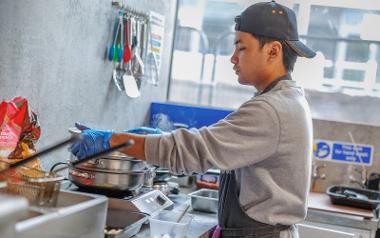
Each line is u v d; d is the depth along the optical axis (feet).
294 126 6.09
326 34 12.26
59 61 8.27
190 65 12.89
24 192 5.24
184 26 12.87
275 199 6.15
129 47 10.17
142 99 11.57
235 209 6.50
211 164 6.07
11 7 6.99
